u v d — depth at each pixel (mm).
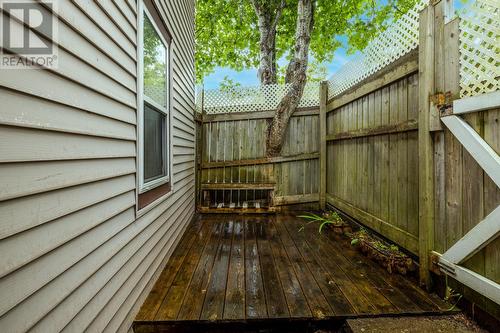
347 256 2717
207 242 3135
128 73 1688
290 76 5188
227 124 4820
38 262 897
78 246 1127
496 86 1587
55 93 987
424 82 2096
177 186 3143
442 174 2006
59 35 1014
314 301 1879
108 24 1414
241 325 1727
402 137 2564
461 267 1789
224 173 4805
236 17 7648
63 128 1027
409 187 2445
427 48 2068
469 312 1739
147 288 1966
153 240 2137
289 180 4777
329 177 4566
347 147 3857
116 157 1503
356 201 3568
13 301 795
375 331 1604
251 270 2369
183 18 3576
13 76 806
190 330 1720
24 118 843
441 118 1972
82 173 1159
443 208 1994
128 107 1685
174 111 3006
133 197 1741
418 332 1604
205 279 2195
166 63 2676
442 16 1972
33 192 878
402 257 2336
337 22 7391
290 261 2580
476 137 1682
